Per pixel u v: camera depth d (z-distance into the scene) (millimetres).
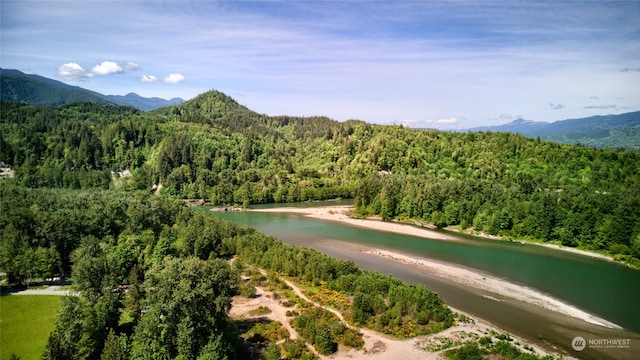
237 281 95375
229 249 126312
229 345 59688
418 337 73312
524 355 64125
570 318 83250
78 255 97000
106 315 63344
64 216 115875
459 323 79312
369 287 89438
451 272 112562
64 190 188500
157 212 134125
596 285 103250
